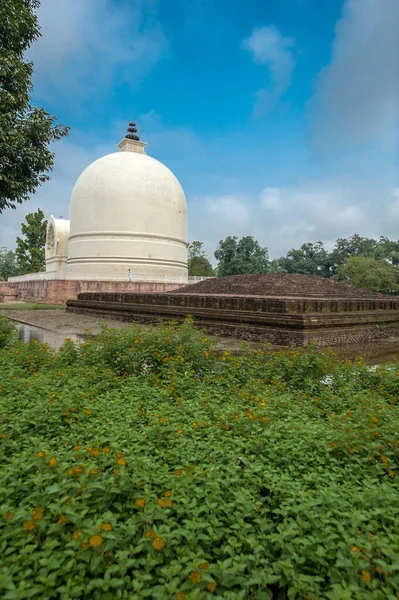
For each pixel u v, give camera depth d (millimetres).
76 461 3438
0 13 10164
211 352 7953
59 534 2641
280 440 4098
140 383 6496
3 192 11336
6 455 3838
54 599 2340
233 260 56875
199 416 4668
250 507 2883
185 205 44406
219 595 2299
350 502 3043
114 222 38406
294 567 2496
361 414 4793
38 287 36688
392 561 2432
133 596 2178
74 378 6277
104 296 25250
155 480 3199
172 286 37062
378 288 44875
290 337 13406
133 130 45281
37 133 11477
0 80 10812
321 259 70688
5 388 5566
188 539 2541
